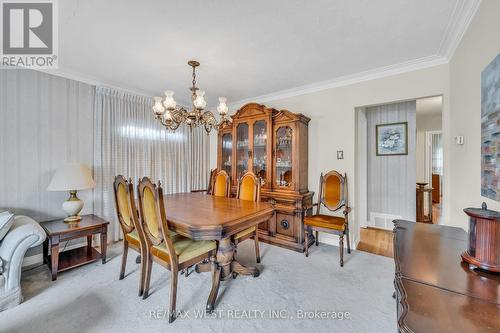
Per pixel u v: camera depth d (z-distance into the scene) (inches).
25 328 62.4
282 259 107.8
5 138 96.0
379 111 157.1
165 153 152.9
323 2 63.7
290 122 126.3
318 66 105.9
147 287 76.1
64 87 111.8
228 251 82.3
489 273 38.9
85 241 120.8
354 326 63.7
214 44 86.1
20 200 99.3
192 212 81.9
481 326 26.4
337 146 125.5
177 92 142.6
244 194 115.6
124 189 86.0
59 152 110.0
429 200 166.7
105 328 62.5
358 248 122.3
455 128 85.3
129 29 76.2
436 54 93.9
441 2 63.9
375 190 159.2
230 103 168.6
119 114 130.2
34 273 92.3
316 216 118.8
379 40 83.6
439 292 33.4
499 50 51.3
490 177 54.5
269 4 64.4
